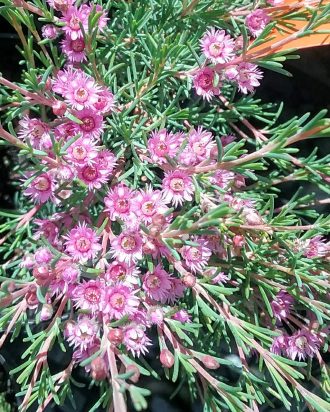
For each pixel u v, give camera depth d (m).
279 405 0.17
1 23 0.19
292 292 0.13
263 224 0.13
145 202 0.12
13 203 0.19
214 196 0.14
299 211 0.15
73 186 0.13
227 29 0.15
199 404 0.17
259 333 0.13
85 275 0.12
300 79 0.20
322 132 0.10
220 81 0.13
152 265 0.12
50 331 0.12
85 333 0.12
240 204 0.13
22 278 0.14
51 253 0.11
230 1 0.15
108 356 0.11
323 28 0.15
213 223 0.11
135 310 0.11
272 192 0.18
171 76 0.14
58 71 0.13
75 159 0.12
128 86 0.14
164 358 0.11
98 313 0.12
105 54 0.14
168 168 0.13
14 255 0.18
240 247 0.13
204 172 0.12
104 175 0.12
